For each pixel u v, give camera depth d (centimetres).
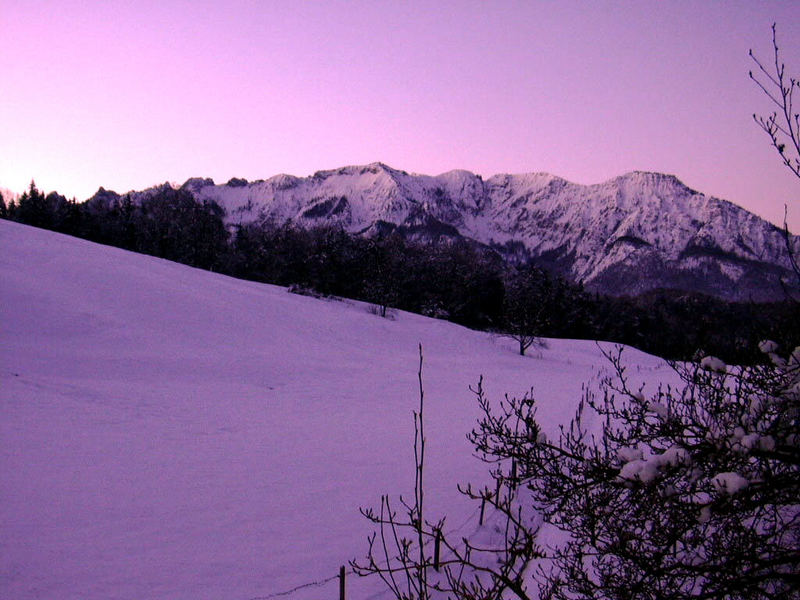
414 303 9688
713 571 326
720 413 389
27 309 3100
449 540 913
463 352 5900
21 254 4175
